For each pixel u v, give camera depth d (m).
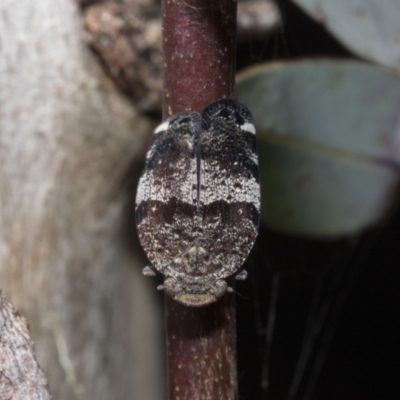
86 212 0.17
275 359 0.21
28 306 0.16
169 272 0.13
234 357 0.13
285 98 0.15
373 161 0.15
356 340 0.21
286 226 0.16
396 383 0.21
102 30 0.16
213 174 0.13
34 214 0.16
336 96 0.15
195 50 0.13
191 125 0.13
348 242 0.21
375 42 0.15
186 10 0.13
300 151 0.15
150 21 0.16
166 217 0.13
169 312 0.13
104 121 0.16
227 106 0.13
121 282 0.18
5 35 0.15
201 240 0.13
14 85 0.16
